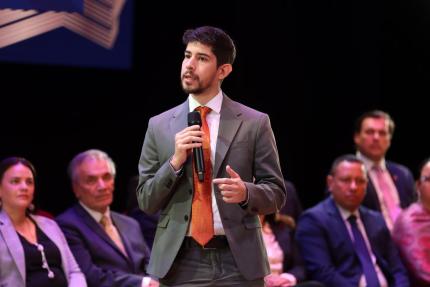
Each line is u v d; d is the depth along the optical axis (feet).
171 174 17.08
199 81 17.62
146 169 18.34
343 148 44.78
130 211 34.32
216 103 18.16
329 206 33.94
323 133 44.55
